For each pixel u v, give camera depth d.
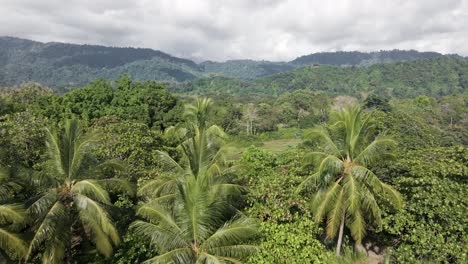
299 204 16.69
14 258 13.70
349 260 17.12
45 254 13.16
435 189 15.77
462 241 14.98
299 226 15.89
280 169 21.34
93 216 13.43
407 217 16.25
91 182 13.80
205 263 11.80
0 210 11.98
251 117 77.38
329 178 15.88
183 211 12.55
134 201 18.94
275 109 84.44
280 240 15.23
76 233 18.05
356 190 15.10
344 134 16.14
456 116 60.72
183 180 12.62
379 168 19.44
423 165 17.73
